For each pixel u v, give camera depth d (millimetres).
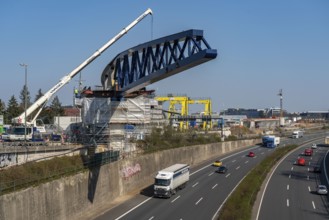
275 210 56938
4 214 37812
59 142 72438
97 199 57969
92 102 79125
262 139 157125
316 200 63812
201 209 57281
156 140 96812
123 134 81312
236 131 186875
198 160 112875
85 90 81812
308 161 112750
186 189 72688
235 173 91750
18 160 54406
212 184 77688
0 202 37469
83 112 81438
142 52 54344
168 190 64688
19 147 58156
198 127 179250
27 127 75562
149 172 80875
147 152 84125
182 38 46062
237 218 48375
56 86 83438
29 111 82562
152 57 51219
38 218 43250
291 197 65750
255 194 65875
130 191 70250
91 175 56594
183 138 116312
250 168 99438
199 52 43438
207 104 161000
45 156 57156
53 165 53219
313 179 83688
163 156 89562
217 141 133625
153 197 65562
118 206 59344
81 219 52000
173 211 56125
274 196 66375
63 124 118875
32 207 42312
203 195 67188
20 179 43906
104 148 74625
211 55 42875
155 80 53312
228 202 57750
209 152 122125
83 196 53781
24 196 41156
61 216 48000
